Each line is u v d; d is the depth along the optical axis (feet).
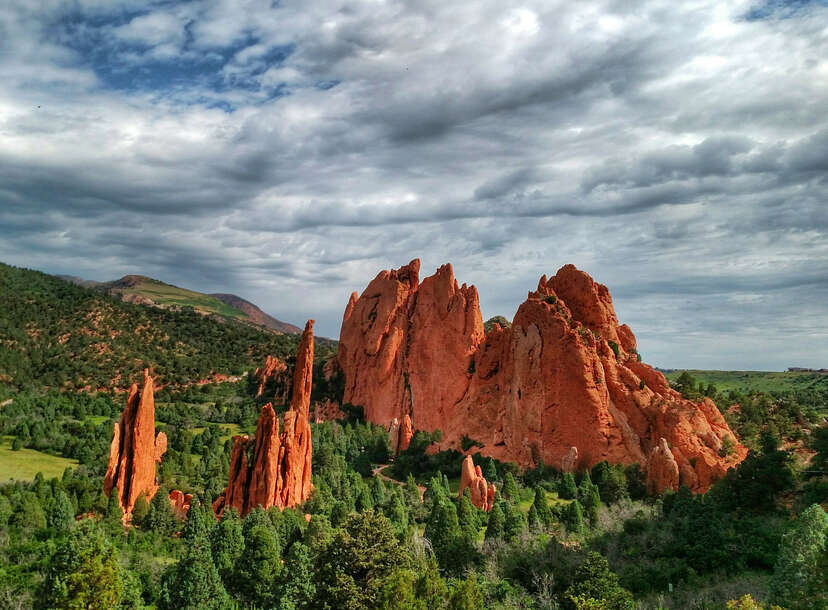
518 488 394.52
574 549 252.42
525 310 500.74
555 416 451.94
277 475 322.55
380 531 199.52
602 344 460.55
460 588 183.52
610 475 381.60
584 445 431.43
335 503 327.67
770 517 251.60
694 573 216.33
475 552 253.85
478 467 387.96
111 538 263.70
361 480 413.18
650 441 415.85
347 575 190.39
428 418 576.20
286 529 278.05
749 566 219.41
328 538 216.74
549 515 314.14
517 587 221.46
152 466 325.01
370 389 650.43
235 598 228.84
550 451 448.65
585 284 497.05
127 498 307.37
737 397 508.53
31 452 478.18
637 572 223.30
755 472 273.33
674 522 253.03
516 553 245.45
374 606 185.06
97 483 376.68
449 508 279.69
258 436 325.21
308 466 351.25
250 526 267.18
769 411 465.06
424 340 613.11
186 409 648.38
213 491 392.88
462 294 595.06
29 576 215.51
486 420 517.55
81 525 192.03
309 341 435.12
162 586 216.54
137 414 315.99
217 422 638.12
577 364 442.91
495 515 286.87
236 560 241.76
